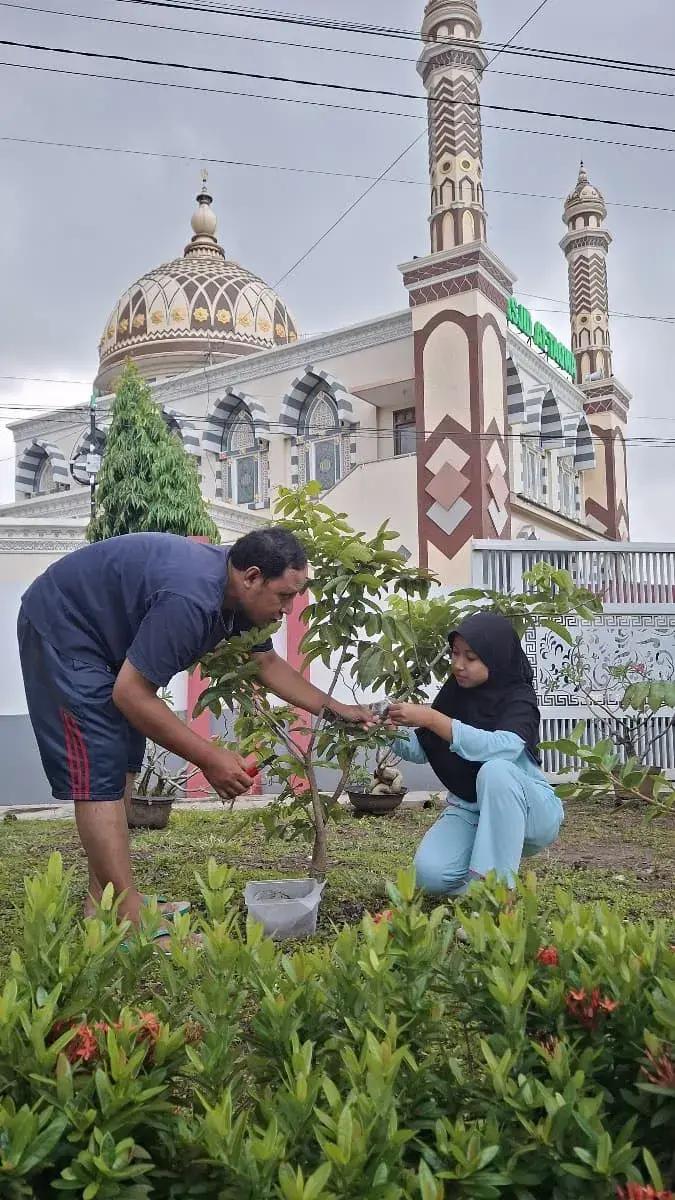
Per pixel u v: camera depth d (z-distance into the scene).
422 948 1.69
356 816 7.27
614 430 21.75
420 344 15.98
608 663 8.78
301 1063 1.37
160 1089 1.31
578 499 21.36
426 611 4.83
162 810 6.69
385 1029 1.47
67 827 7.21
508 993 1.53
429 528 15.59
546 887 4.55
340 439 18.20
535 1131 1.30
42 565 13.02
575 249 22.91
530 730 3.71
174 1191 1.32
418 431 15.87
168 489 10.62
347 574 4.00
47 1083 1.33
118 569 3.17
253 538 3.09
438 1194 1.16
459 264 15.56
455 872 3.73
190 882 4.73
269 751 4.35
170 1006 1.69
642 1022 1.53
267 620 3.22
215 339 21.94
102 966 1.64
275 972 1.72
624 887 4.64
